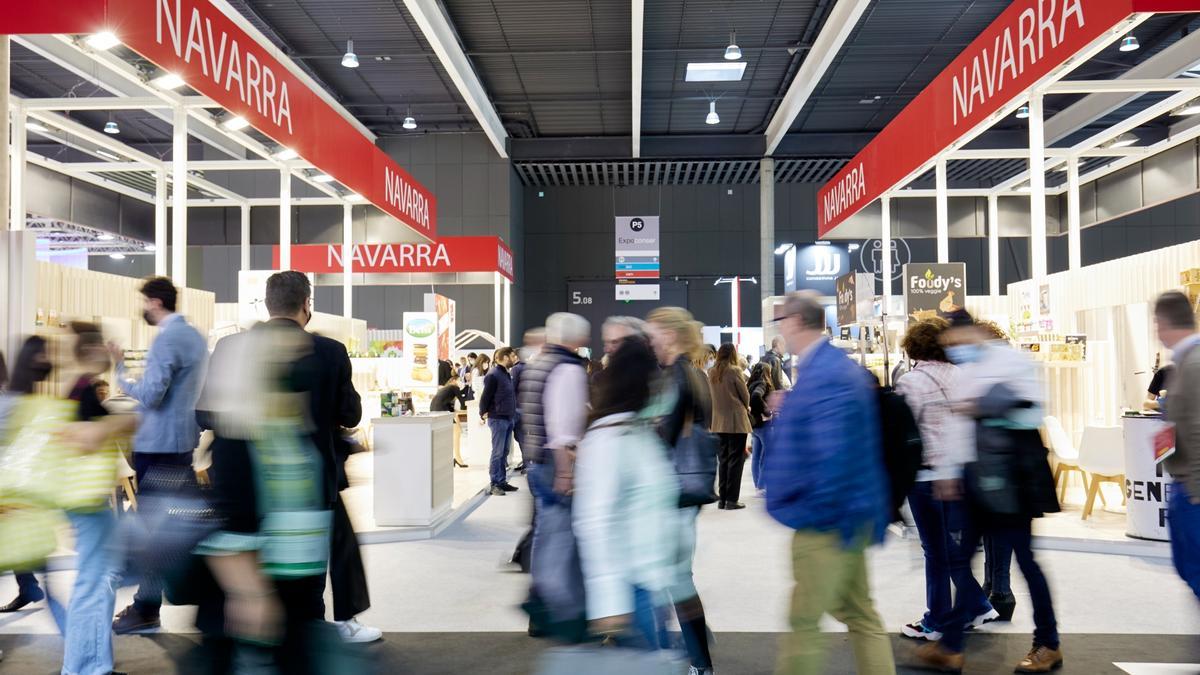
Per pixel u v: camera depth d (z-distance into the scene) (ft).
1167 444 9.61
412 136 67.56
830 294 72.33
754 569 16.06
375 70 53.31
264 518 6.45
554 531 7.40
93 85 49.42
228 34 19.75
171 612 12.79
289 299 9.77
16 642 11.75
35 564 8.75
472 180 67.26
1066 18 16.72
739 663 10.86
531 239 77.92
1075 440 24.56
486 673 10.48
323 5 43.09
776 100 58.49
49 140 57.98
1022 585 14.78
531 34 47.16
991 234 48.55
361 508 22.59
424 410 33.27
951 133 23.38
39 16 15.12
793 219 76.48
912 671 10.54
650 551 6.35
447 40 44.98
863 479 7.85
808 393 7.91
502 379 26.25
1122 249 74.38
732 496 22.90
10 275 17.95
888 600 13.74
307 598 6.70
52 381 9.61
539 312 77.51
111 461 9.41
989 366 10.16
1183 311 9.41
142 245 64.23
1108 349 24.79
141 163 41.09
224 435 6.45
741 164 69.87
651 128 65.67
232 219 53.67
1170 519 9.53
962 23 44.60
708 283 77.15
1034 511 10.23
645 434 6.63
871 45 47.70
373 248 50.72
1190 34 40.68
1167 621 12.52
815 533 7.93
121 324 28.96
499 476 26.32
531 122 64.49
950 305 30.35
